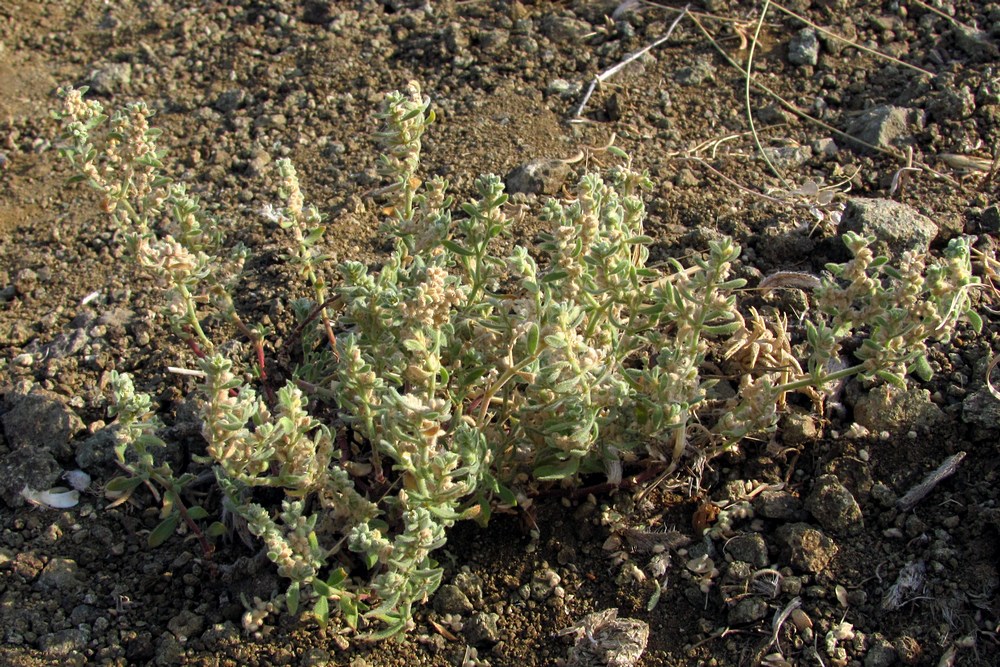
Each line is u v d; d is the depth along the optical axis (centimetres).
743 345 43
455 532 40
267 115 59
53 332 48
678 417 37
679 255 49
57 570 40
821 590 38
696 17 62
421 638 37
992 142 54
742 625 37
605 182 53
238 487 39
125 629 38
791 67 59
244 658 37
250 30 65
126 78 62
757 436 41
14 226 54
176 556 40
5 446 44
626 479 40
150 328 48
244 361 46
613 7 64
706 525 40
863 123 55
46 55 65
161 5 68
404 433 34
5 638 38
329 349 44
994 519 38
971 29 60
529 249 50
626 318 42
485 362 39
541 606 38
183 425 43
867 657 36
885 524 39
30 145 59
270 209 44
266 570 39
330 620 38
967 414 41
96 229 53
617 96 57
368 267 50
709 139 56
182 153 57
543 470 37
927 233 48
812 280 46
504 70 60
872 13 62
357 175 55
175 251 40
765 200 52
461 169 54
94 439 43
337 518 38
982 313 45
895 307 37
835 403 42
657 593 38
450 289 35
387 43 63
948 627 36
